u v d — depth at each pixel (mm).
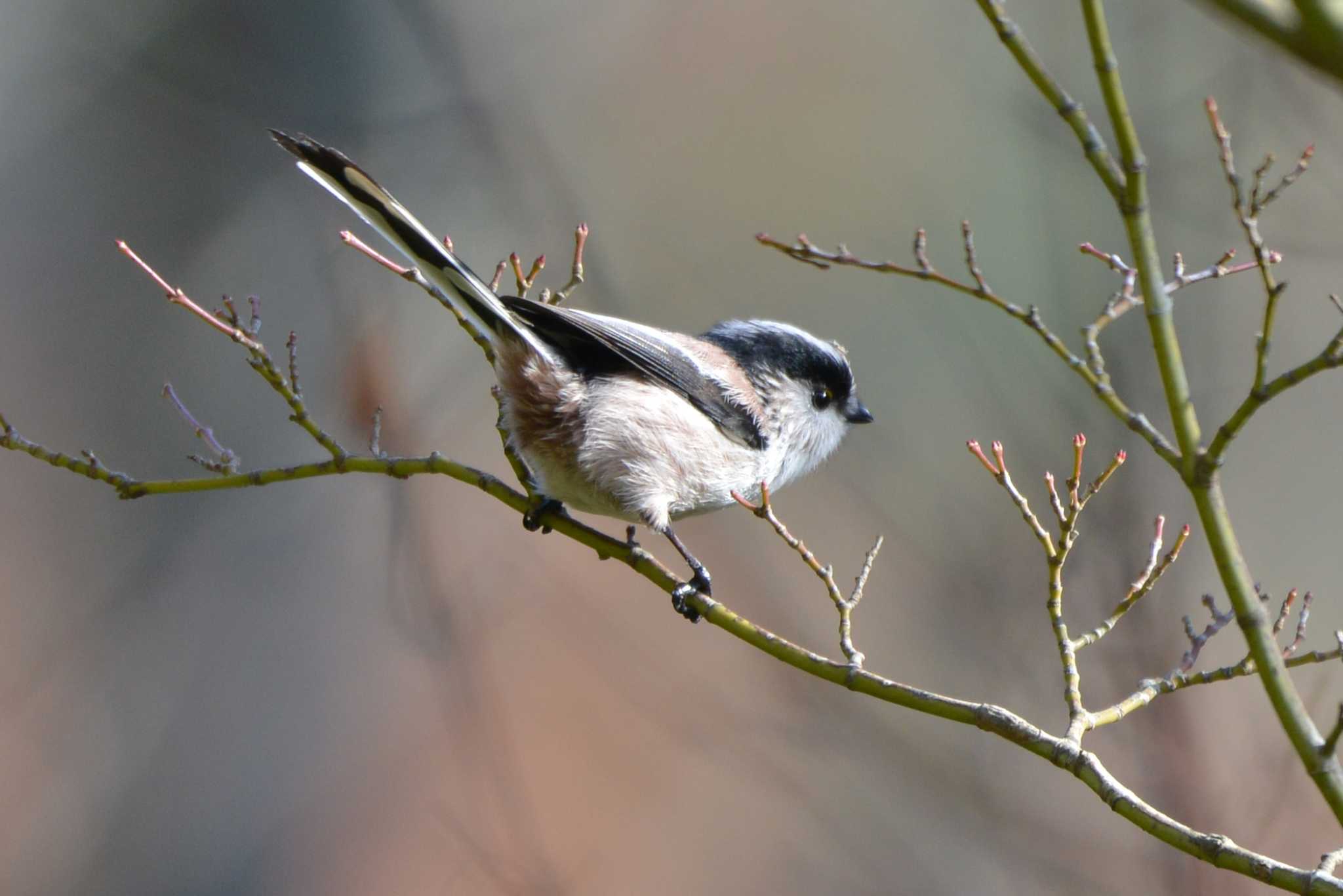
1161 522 5262
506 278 13969
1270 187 11156
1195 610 10219
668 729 12438
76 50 13094
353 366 11305
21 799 12133
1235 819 9469
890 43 17703
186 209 13102
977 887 10492
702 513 7621
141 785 12430
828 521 13102
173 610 12781
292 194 13227
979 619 10836
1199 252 11422
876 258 15789
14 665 12492
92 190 13031
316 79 13609
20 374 12844
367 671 12883
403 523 12234
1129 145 4125
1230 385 11914
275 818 12445
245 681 12719
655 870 12945
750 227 16781
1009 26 4211
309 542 12930
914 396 13922
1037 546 10922
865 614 12078
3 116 12844
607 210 16656
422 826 12266
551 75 16062
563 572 13961
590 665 13547
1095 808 10164
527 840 11992
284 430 12844
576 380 7109
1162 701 9750
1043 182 12492
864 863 10859
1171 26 11820
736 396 7508
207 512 12906
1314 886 4176
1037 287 12727
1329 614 12156
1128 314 11062
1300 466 13094
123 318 12945
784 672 11961
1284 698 4004
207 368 12891
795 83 17547
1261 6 3311
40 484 12914
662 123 17469
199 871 12266
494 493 6863
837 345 8531
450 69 14273
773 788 11711
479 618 13016
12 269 12805
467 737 12219
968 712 5008
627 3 17547
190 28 13336
